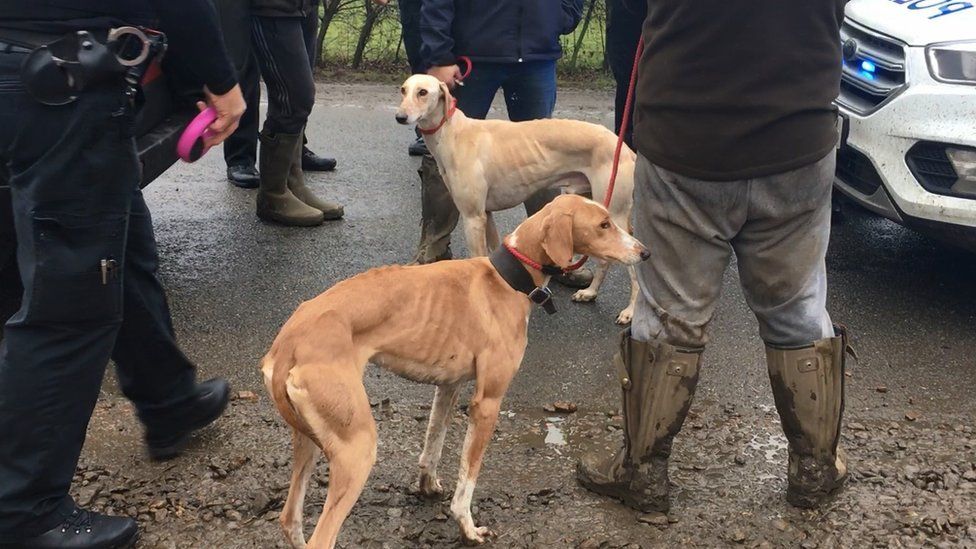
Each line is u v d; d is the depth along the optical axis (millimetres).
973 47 4277
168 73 3326
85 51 2311
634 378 2961
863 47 4867
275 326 4391
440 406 2941
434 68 4805
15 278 4605
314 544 2453
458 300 2764
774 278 2846
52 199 2408
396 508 3033
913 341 4406
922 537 2963
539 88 5078
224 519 2955
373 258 5266
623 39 5156
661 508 3037
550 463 3354
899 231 5902
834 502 3129
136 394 3107
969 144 4191
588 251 2920
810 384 2928
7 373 2500
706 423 3643
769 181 2711
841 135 4801
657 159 2768
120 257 2576
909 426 3660
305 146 6738
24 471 2553
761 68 2590
